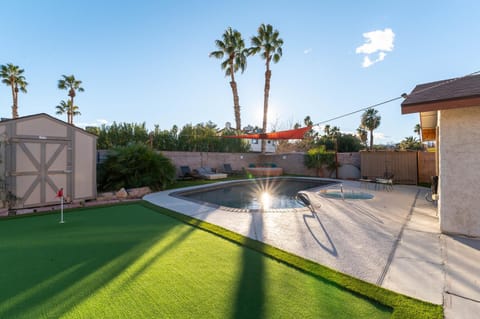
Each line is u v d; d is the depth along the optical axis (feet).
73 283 8.96
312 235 15.08
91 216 20.36
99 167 32.99
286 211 21.89
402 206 24.38
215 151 61.46
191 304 7.68
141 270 10.11
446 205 15.31
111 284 8.90
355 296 8.20
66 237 14.58
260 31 69.62
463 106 13.07
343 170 54.85
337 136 85.87
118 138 45.47
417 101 14.56
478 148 14.24
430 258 11.44
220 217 19.75
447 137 15.25
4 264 10.62
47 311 7.30
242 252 12.34
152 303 7.73
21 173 22.44
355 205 24.82
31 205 23.03
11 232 15.65
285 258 11.35
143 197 29.73
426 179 44.37
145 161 33.68
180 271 10.05
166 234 15.34
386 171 47.75
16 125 22.21
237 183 46.37
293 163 64.08
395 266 10.57
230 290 8.56
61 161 24.99
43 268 10.23
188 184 42.37
